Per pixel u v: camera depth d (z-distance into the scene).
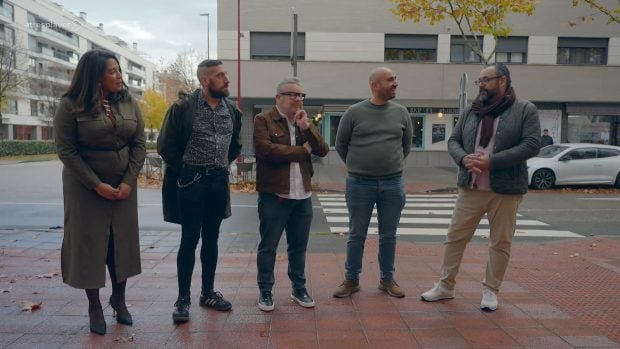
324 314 3.91
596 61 24.05
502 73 3.87
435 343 3.36
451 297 4.28
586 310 4.03
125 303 4.06
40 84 47.25
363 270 5.29
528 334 3.52
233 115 3.98
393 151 4.30
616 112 23.97
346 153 4.51
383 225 4.41
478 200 4.03
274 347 3.28
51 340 3.38
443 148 23.84
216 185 3.83
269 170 3.97
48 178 17.94
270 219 3.97
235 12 23.25
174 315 3.70
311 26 23.41
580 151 14.84
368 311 3.98
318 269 5.30
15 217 9.36
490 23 14.45
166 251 6.09
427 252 6.21
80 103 3.32
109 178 3.50
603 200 12.52
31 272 5.06
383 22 23.45
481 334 3.51
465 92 12.74
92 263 3.45
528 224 9.24
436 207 11.56
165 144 3.71
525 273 5.19
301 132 3.99
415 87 23.39
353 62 23.34
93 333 3.50
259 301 4.03
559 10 23.59
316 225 8.92
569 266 5.50
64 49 66.12
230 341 3.38
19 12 53.81
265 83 23.16
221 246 6.66
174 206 3.96
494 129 3.92
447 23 23.45
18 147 35.62
